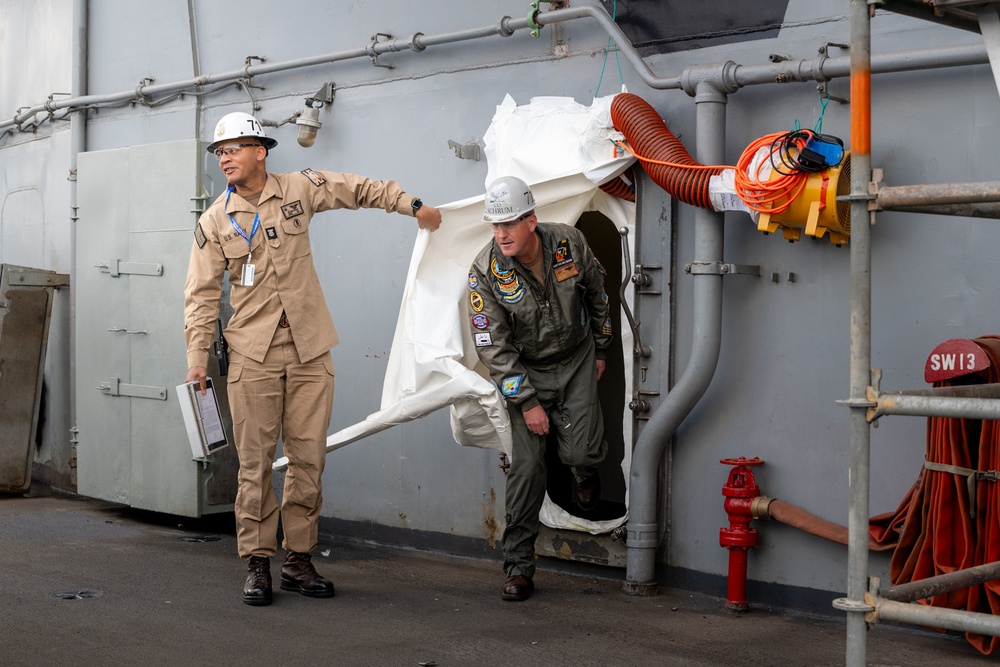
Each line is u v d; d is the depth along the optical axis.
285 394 4.46
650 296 4.64
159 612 4.25
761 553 4.35
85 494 6.61
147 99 6.84
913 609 2.47
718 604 4.41
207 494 5.97
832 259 4.15
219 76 6.25
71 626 4.04
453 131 5.31
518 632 4.02
